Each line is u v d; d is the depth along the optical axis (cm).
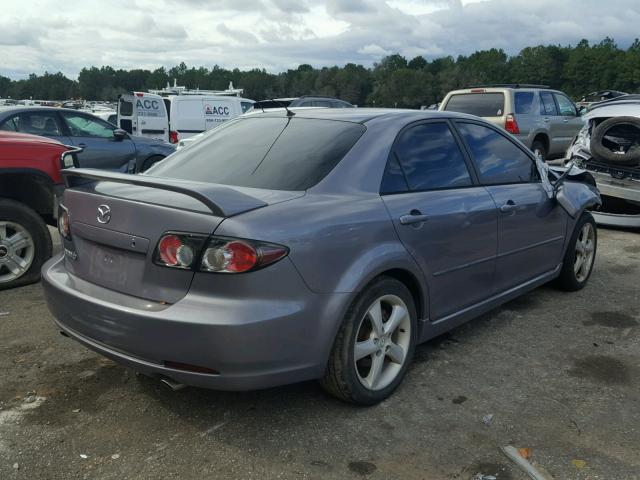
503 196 414
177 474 265
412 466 274
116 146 1040
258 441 292
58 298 312
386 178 337
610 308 490
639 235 771
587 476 267
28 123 942
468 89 1280
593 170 787
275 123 380
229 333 259
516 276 441
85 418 310
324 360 293
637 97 938
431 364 380
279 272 269
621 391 347
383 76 12794
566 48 14250
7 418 309
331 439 294
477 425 309
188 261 267
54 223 590
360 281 299
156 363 276
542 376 365
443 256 358
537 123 1245
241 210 272
